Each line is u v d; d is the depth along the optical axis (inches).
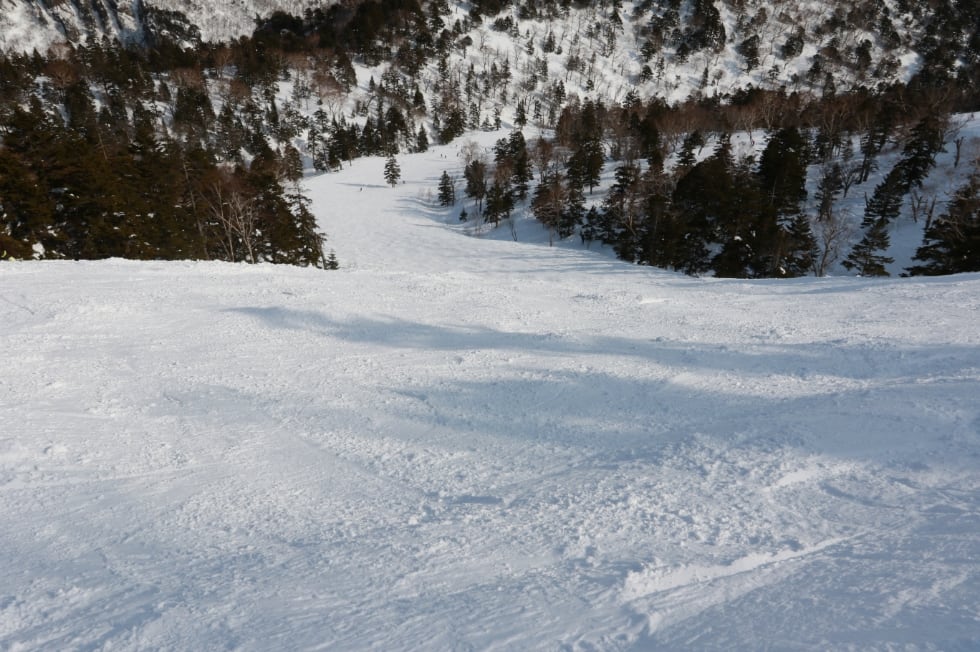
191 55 5123.0
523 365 350.3
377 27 5984.3
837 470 176.1
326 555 141.2
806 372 303.3
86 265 608.1
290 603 117.7
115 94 3818.9
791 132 1889.8
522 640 99.6
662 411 261.0
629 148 2938.0
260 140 3875.5
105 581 133.5
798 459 185.3
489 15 6560.0
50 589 130.3
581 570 124.3
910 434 196.2
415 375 335.0
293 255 1432.1
